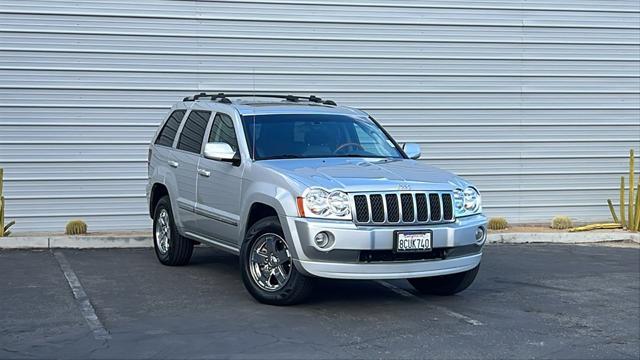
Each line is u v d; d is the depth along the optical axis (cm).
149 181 1058
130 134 1307
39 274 949
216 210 884
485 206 1452
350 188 754
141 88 1305
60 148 1286
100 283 902
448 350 669
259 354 642
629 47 1486
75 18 1279
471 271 830
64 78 1280
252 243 796
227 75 1333
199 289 877
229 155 843
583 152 1484
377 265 748
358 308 807
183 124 1008
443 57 1414
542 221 1475
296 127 902
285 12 1347
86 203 1298
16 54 1263
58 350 645
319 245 738
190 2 1313
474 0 1420
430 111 1416
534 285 960
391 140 959
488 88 1438
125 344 663
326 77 1369
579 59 1470
